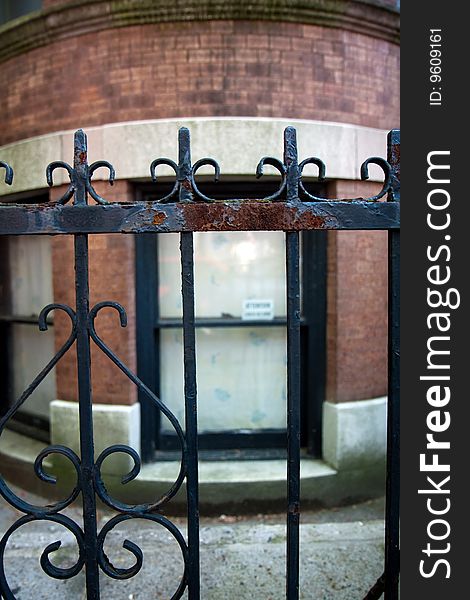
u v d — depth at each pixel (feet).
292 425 5.15
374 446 11.93
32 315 14.85
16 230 4.87
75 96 11.78
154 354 12.34
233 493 11.09
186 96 11.18
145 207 4.88
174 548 9.34
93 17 11.32
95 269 11.66
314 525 10.29
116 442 11.46
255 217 4.91
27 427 14.73
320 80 11.51
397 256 5.15
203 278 12.59
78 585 8.11
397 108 12.52
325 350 12.21
